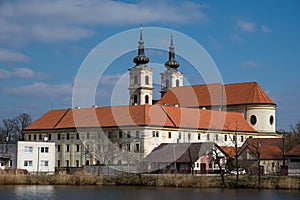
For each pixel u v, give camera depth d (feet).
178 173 468.34
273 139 549.13
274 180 394.32
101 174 453.99
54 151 556.92
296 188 379.14
